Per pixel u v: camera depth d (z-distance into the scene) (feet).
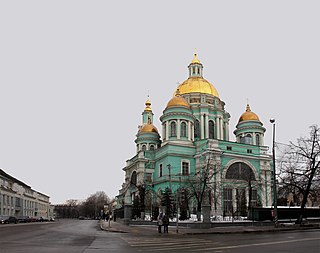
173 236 91.15
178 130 248.11
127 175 299.79
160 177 244.83
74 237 88.74
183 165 239.30
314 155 125.70
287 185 130.00
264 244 63.21
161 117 258.37
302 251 51.42
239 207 213.46
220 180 222.28
